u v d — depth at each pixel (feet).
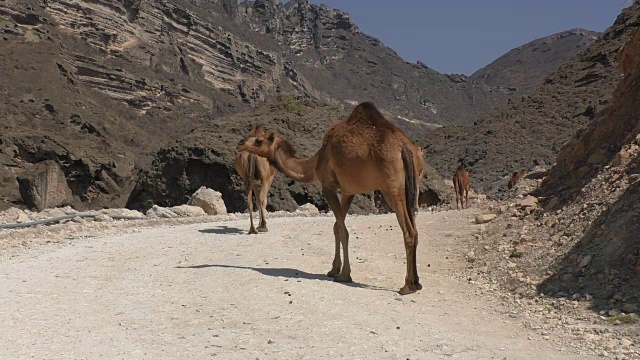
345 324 26.71
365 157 33.14
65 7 426.10
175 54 527.81
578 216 37.93
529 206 45.85
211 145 126.00
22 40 340.80
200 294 31.63
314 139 143.33
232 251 44.73
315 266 40.09
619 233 32.94
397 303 30.71
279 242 48.80
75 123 287.69
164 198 127.44
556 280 32.78
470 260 40.14
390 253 44.55
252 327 26.17
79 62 393.91
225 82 609.01
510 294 32.99
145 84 432.25
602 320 26.94
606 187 38.93
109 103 389.60
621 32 305.73
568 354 23.54
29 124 269.64
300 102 162.30
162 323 26.96
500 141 272.51
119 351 23.31
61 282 34.94
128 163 265.34
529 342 25.20
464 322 28.02
